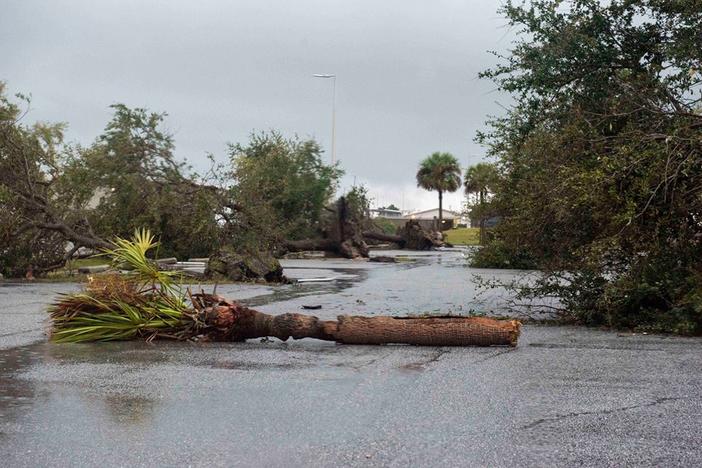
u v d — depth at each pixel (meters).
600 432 4.99
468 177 68.06
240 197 26.02
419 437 4.90
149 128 27.78
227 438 4.89
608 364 7.63
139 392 6.36
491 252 29.67
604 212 10.67
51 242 24.38
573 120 12.02
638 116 11.72
